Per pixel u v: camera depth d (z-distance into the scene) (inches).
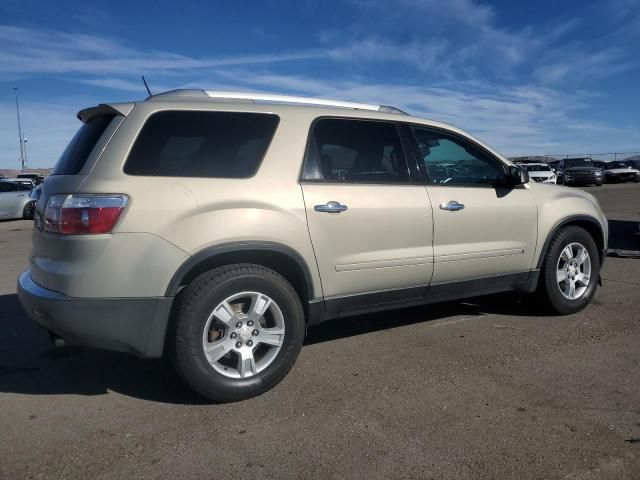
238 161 144.9
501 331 193.6
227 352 139.7
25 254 410.9
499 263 190.2
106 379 157.2
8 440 123.0
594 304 227.1
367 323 206.2
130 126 137.3
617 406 134.2
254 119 151.2
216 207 137.2
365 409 135.3
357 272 159.2
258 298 141.6
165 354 145.9
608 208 711.7
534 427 124.6
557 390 143.8
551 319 206.7
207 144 143.2
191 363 134.0
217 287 135.3
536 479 105.3
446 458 112.8
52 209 133.9
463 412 132.6
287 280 154.1
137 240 129.6
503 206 189.3
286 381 153.4
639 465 109.6
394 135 173.2
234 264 141.1
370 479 106.1
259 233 140.8
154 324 132.5
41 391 149.5
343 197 155.9
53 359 173.5
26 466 112.4
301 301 156.8
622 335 186.5
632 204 774.5
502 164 195.9
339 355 172.9
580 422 126.6
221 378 137.6
